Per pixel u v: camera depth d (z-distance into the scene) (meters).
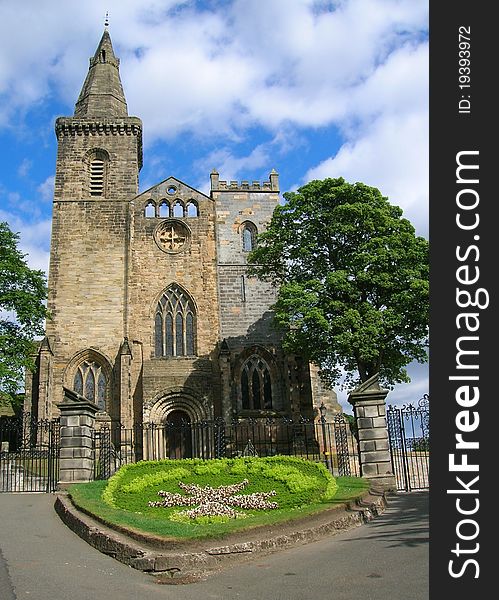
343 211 43.12
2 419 51.72
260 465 26.86
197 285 54.62
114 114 61.38
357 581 12.13
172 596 12.07
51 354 49.34
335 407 50.66
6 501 25.25
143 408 48.59
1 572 13.55
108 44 65.94
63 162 57.78
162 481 25.02
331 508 18.28
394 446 27.12
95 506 20.33
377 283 41.31
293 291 42.16
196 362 51.75
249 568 13.98
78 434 28.66
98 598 11.82
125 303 53.00
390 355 42.62
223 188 58.28
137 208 56.53
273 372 52.41
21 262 47.97
